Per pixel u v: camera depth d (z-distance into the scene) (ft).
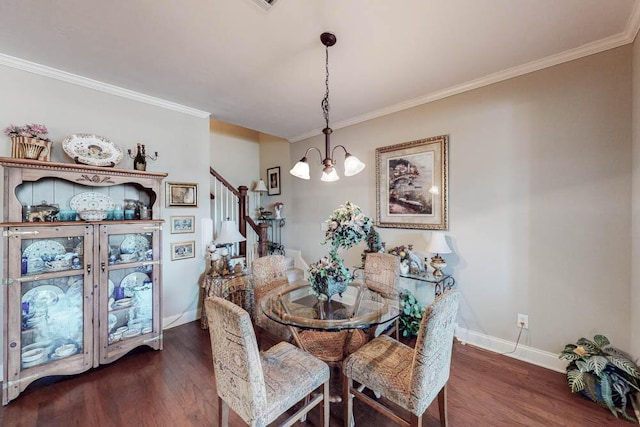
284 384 4.65
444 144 9.24
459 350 8.50
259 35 6.30
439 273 8.85
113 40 6.45
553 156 7.38
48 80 7.79
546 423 5.56
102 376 7.25
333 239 6.81
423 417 5.76
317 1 5.25
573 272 7.14
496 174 8.30
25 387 6.40
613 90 6.56
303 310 6.34
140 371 7.48
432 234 9.11
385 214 10.96
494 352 8.36
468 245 8.87
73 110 8.20
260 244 13.74
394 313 6.14
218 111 11.04
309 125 12.80
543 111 7.50
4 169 6.27
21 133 6.71
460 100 8.98
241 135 17.39
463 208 8.96
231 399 4.41
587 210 6.93
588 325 6.95
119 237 8.07
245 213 13.99
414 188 10.07
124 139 9.18
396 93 9.43
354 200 12.16
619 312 6.55
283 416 5.94
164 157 10.14
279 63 7.49
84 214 7.30
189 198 10.82
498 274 8.31
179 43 6.57
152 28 6.03
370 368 5.06
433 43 6.64
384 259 8.73
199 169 11.12
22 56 7.11
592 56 6.80
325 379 5.14
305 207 14.44
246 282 10.82
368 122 11.53
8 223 6.18
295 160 15.03
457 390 6.59
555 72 7.30
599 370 5.90
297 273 14.12
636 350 6.11
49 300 6.82
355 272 10.62
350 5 5.37
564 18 5.79
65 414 5.90
